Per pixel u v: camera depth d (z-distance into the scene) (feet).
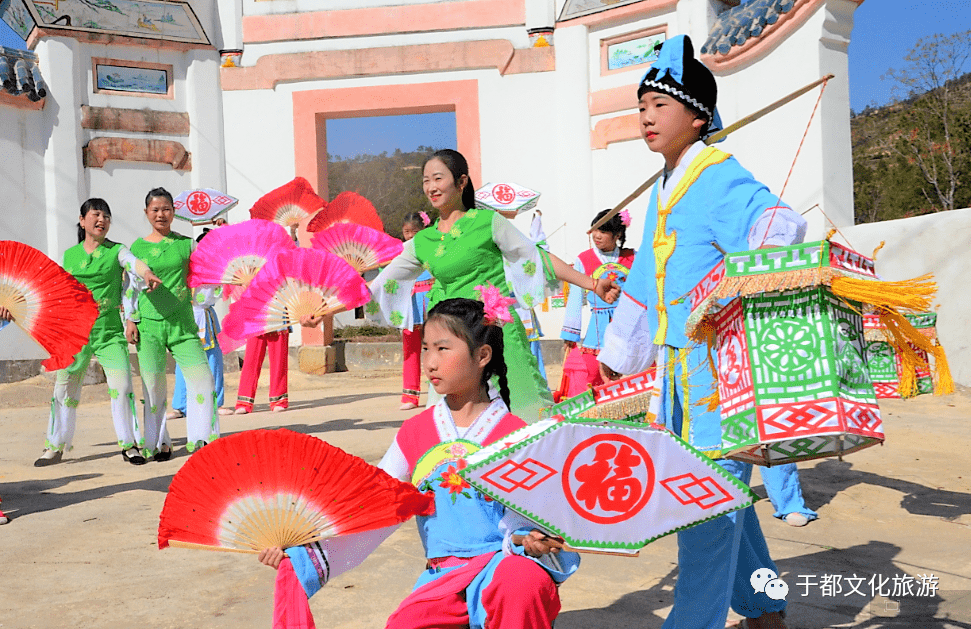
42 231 41.39
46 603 11.64
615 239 21.67
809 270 7.76
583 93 43.27
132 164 43.24
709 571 8.75
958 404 27.30
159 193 21.95
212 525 7.23
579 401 9.56
